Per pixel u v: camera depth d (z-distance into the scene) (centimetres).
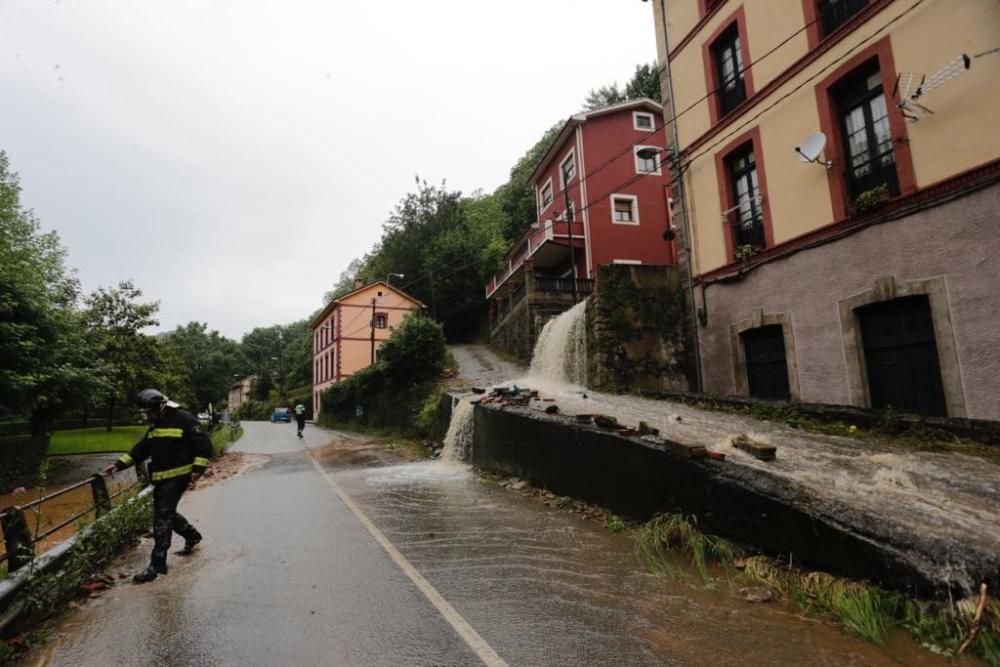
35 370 1391
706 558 466
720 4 1161
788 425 807
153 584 445
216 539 595
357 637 330
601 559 477
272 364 8369
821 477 482
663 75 1349
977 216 692
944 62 733
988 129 683
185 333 6181
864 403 830
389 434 2173
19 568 397
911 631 313
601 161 2362
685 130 1278
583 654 302
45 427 1767
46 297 1507
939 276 732
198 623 361
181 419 520
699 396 1042
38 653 326
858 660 291
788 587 383
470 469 1092
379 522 652
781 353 1011
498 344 2809
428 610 370
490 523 626
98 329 2588
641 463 581
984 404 674
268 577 453
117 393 2608
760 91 1040
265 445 2052
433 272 3888
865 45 843
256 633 341
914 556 335
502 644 317
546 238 2261
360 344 3944
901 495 432
